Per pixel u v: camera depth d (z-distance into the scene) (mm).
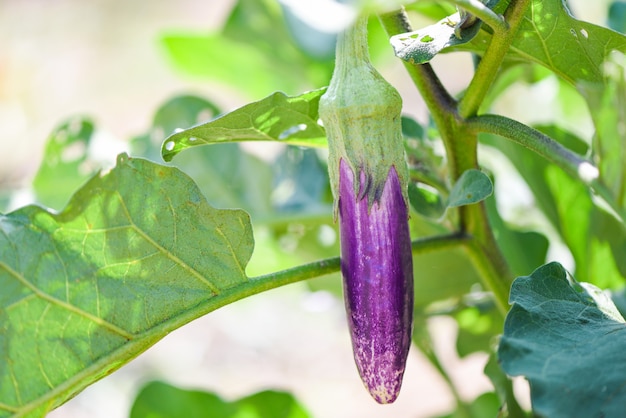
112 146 1038
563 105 1051
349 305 635
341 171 635
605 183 719
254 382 2561
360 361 631
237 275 684
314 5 542
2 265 658
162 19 3762
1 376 659
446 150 704
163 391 939
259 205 1018
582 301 630
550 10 669
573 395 574
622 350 589
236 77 1225
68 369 669
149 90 3584
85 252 669
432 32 661
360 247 630
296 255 1031
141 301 676
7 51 3451
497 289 737
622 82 713
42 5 3594
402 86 2729
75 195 658
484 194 672
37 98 3404
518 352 597
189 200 674
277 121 701
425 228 876
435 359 952
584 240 870
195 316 680
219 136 704
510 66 785
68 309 667
